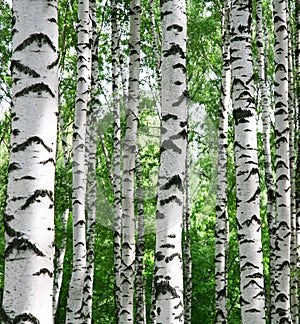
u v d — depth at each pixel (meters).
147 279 19.48
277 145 9.30
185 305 14.84
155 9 17.61
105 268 17.95
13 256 3.20
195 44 16.55
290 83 12.01
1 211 14.84
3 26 16.75
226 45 12.67
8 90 16.95
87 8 10.13
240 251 6.29
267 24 18.16
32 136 3.34
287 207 9.15
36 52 3.43
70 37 17.39
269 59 18.22
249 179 6.36
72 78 17.55
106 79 17.06
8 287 3.17
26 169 3.30
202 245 20.48
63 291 19.33
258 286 6.17
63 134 15.60
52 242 3.31
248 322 6.09
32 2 3.47
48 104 3.41
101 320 19.19
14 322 3.12
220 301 11.68
